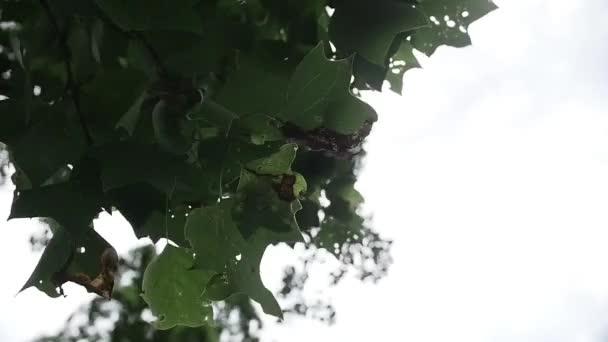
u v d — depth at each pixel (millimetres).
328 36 917
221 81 869
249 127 852
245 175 873
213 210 881
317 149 879
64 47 822
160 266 905
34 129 817
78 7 813
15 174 917
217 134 865
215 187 866
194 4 828
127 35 838
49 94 825
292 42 903
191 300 913
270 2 896
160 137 820
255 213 883
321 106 854
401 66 1036
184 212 901
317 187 1047
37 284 896
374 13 883
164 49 846
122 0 784
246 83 871
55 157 821
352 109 855
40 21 812
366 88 967
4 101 806
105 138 829
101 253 903
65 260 884
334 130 866
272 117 853
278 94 873
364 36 889
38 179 816
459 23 993
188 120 839
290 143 866
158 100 843
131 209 834
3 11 801
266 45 885
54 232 934
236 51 872
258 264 894
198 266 894
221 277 906
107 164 807
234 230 889
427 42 1010
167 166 820
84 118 827
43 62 823
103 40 835
